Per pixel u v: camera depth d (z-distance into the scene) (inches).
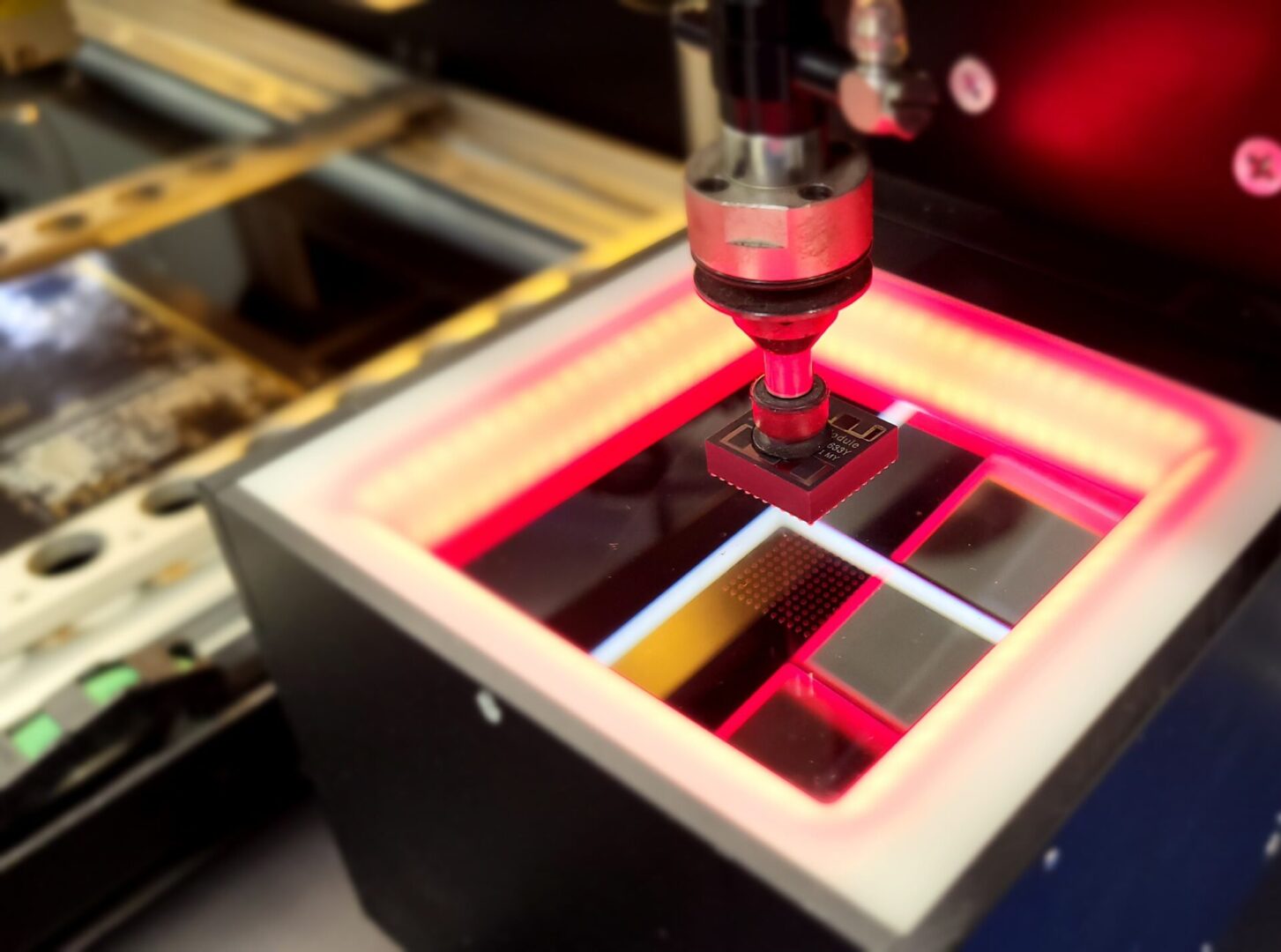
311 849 29.9
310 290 46.0
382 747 22.2
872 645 22.0
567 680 18.1
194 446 37.4
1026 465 24.2
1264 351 23.0
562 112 46.3
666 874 17.1
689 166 18.3
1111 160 24.2
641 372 24.8
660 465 25.1
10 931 26.0
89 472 36.5
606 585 23.1
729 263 17.6
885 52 15.6
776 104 16.8
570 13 43.7
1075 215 25.3
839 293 18.0
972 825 15.8
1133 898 20.2
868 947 14.6
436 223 43.9
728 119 17.3
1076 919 18.1
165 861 28.6
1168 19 22.1
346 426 23.0
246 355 41.7
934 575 22.9
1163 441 22.0
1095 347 23.5
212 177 42.2
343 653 21.0
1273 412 22.1
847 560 23.4
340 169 46.4
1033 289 24.7
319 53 51.3
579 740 17.2
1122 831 18.4
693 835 16.0
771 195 17.2
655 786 16.6
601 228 40.8
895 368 25.3
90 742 26.5
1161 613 18.3
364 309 44.4
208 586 30.6
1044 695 17.4
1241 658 20.0
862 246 17.8
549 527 24.0
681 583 23.2
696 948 17.8
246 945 28.1
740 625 22.5
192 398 39.6
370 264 45.1
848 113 15.9
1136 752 17.6
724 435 22.5
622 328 24.9
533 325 24.9
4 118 53.0
